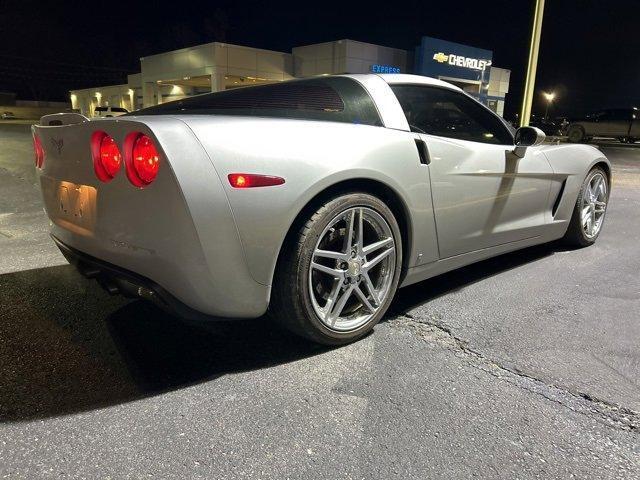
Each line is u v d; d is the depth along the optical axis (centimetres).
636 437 183
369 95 270
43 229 498
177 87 3638
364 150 239
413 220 263
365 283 249
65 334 263
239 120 214
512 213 336
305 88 286
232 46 2878
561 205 388
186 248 198
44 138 262
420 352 243
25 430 183
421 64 2977
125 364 231
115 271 226
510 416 194
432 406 199
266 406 198
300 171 215
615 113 2297
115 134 207
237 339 257
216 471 163
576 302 307
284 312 229
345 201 231
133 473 162
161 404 200
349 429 185
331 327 238
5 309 296
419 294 320
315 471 164
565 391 211
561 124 2503
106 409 196
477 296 316
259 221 207
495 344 252
